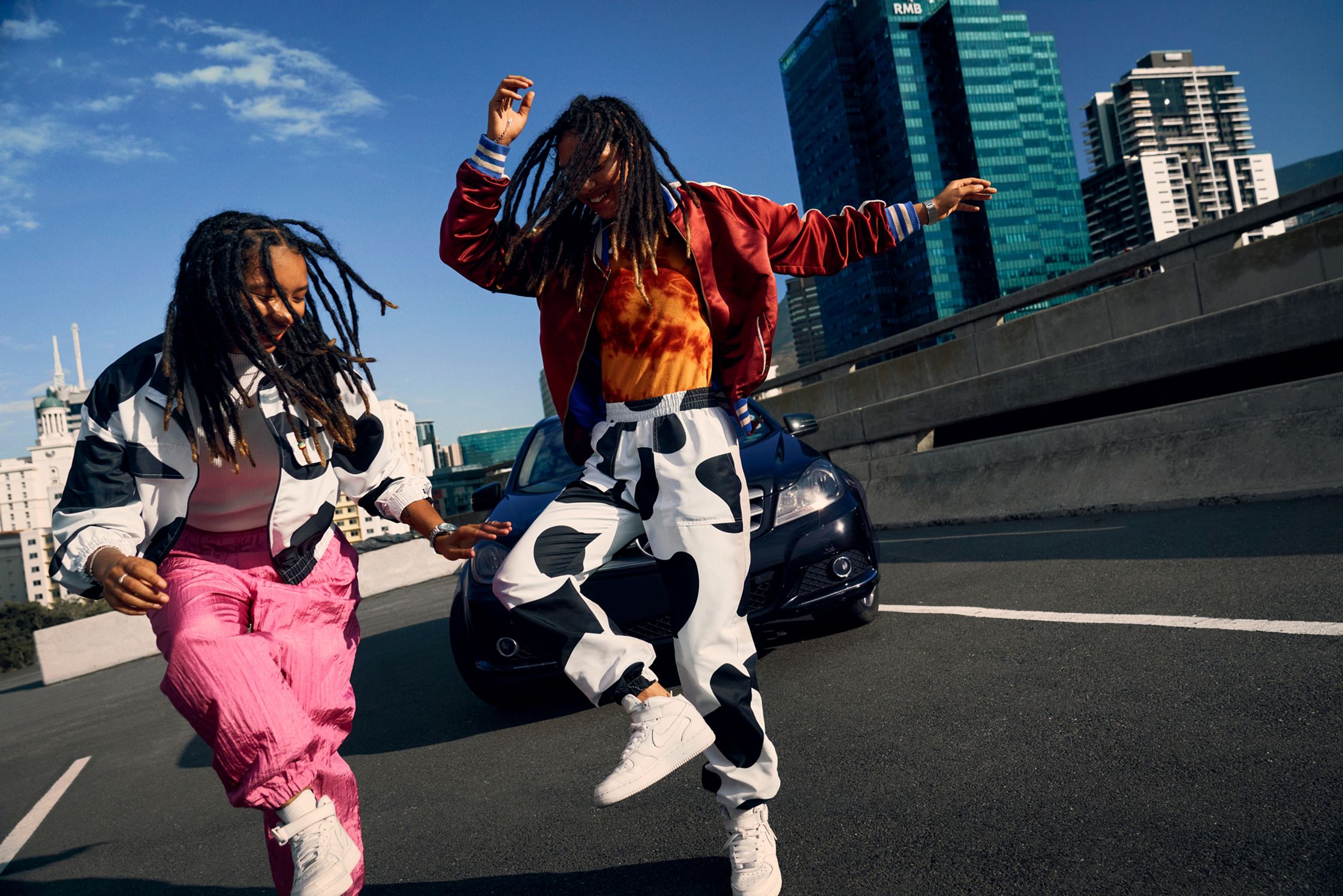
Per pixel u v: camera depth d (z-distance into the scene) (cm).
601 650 162
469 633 356
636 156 162
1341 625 262
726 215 170
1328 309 564
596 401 178
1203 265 765
